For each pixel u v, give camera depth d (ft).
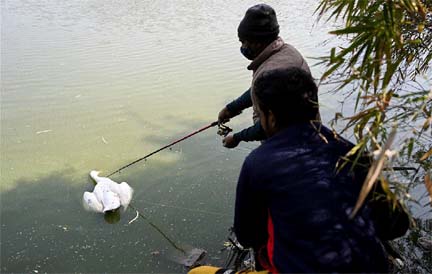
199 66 21.85
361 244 4.95
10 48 24.52
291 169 5.28
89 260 10.02
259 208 5.92
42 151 14.55
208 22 29.96
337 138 5.63
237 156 14.21
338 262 4.83
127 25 29.32
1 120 16.60
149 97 18.53
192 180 12.98
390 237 5.86
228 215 11.43
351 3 7.44
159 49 24.41
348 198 5.14
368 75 6.41
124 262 9.93
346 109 16.39
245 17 9.32
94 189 12.06
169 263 9.86
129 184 12.80
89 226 11.12
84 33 27.50
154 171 13.44
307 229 5.00
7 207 11.84
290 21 28.89
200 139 15.23
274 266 5.30
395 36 6.28
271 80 5.65
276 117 5.70
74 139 15.30
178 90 19.16
